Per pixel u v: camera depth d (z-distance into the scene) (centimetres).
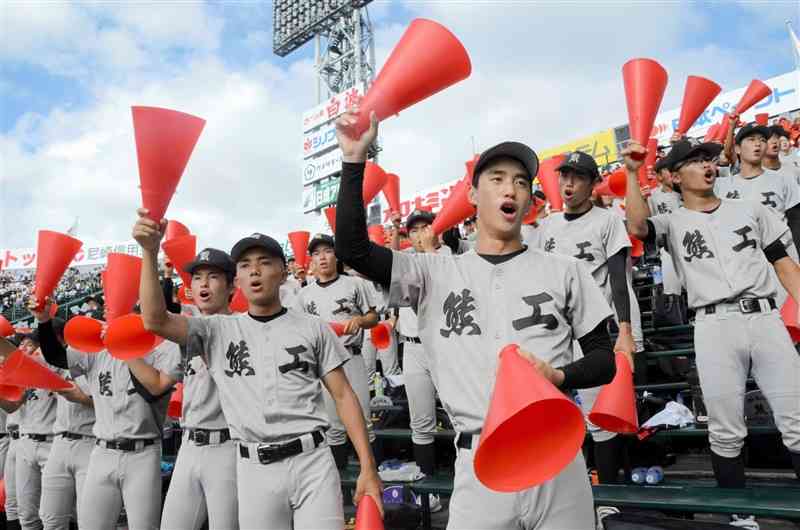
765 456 414
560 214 463
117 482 396
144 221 227
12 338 567
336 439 494
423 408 466
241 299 471
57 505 465
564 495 196
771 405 334
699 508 295
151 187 223
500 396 150
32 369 390
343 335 481
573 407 144
